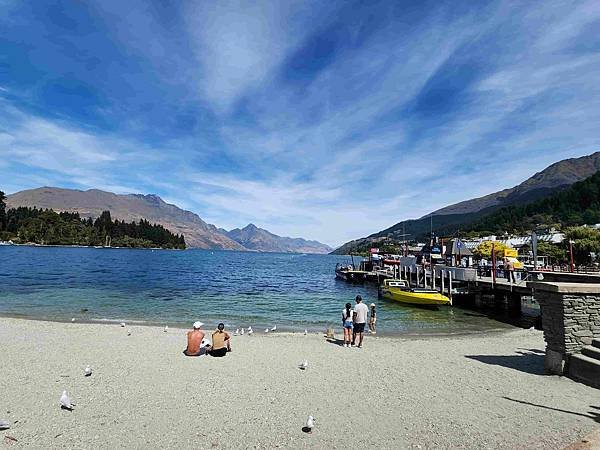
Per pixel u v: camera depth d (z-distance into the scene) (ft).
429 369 38.78
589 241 203.31
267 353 44.93
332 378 35.14
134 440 22.00
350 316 52.31
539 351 48.73
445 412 26.99
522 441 22.43
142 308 91.20
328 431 23.71
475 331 72.02
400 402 28.96
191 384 32.48
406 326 77.71
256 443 21.98
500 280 116.47
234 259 606.55
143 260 390.83
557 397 30.07
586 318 35.40
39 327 59.93
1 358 39.75
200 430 23.54
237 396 29.78
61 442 21.52
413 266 164.25
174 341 50.93
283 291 147.64
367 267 227.20
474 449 21.48
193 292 132.05
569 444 21.98
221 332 44.29
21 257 318.65
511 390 31.86
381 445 21.94
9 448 20.63
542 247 221.87
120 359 40.40
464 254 165.68
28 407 26.63
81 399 28.43
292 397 29.81
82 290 124.67
